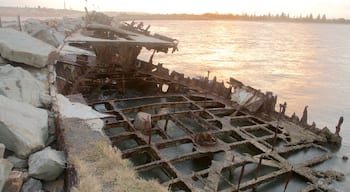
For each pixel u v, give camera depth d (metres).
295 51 56.97
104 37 19.80
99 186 4.46
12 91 6.82
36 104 7.20
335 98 22.72
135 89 17.77
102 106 14.35
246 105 13.27
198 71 31.45
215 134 10.10
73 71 15.16
